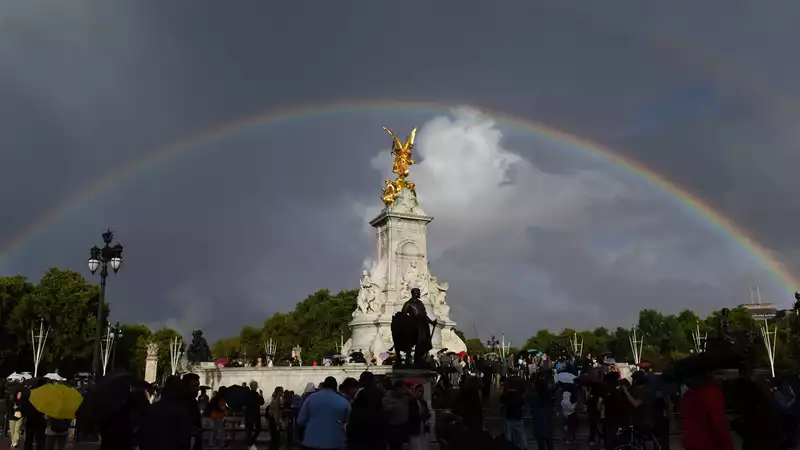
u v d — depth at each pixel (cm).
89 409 1081
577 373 3538
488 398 3275
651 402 1734
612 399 1822
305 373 5162
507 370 4834
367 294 7931
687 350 13862
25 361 9381
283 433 2659
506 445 990
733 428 1208
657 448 1800
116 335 8062
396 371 2433
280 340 13138
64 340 9506
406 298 7625
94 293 9994
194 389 1538
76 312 9650
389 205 8325
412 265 7919
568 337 14800
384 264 8169
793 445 1650
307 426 1236
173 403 1091
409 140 8706
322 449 1212
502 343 10294
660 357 12500
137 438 1073
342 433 1242
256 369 5141
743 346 2877
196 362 5666
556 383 3122
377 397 1284
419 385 2084
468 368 5128
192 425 1515
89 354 9744
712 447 1003
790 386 2145
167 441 1059
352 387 1516
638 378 1817
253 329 14750
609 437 1859
